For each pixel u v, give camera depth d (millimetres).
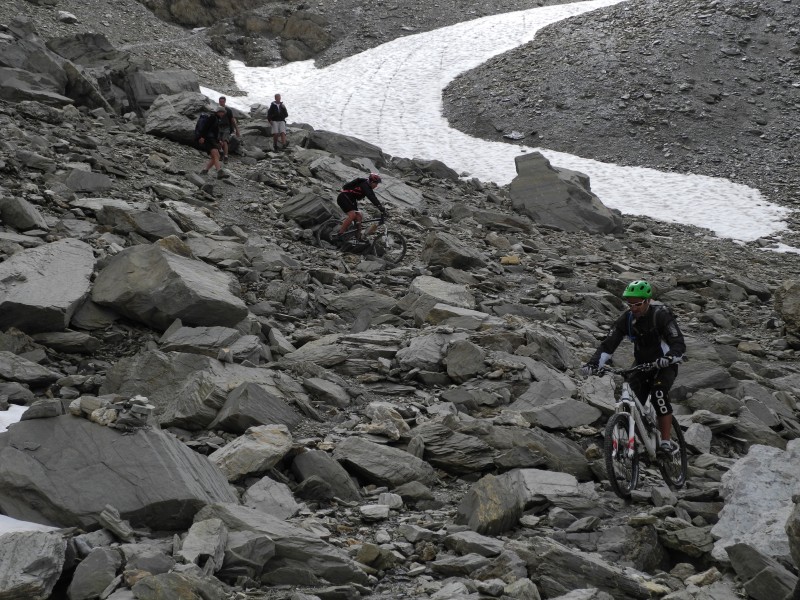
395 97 45312
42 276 9836
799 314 14695
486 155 37000
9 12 41969
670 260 22641
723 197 32750
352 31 55969
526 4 62375
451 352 9906
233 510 5480
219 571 4965
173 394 8023
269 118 25031
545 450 7586
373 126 40938
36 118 19797
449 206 23000
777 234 28484
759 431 9086
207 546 4953
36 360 8695
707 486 7195
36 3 45125
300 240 16750
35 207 12664
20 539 4688
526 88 44188
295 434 7707
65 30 43281
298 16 54594
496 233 21281
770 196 33062
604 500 6902
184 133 22422
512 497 6438
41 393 8000
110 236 12516
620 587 5160
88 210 13859
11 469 5648
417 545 5832
